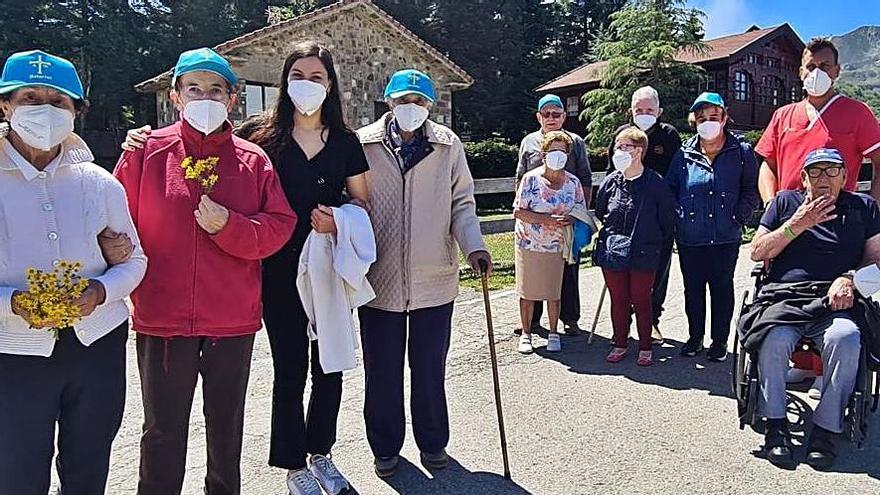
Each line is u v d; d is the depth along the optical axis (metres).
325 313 3.06
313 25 17.72
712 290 5.23
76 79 2.32
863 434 3.61
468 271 8.84
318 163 3.13
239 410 2.87
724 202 5.08
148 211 2.60
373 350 3.43
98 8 26.91
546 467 3.55
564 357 5.43
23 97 2.22
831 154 3.78
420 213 3.35
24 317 2.17
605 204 5.31
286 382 3.16
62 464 2.47
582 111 28.73
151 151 2.63
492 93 37.94
